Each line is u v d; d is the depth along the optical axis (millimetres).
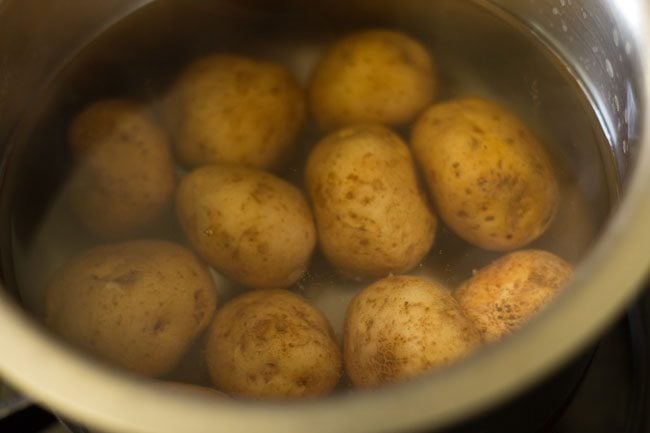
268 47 564
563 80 520
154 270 475
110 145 515
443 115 509
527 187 490
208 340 475
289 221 489
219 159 518
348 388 465
